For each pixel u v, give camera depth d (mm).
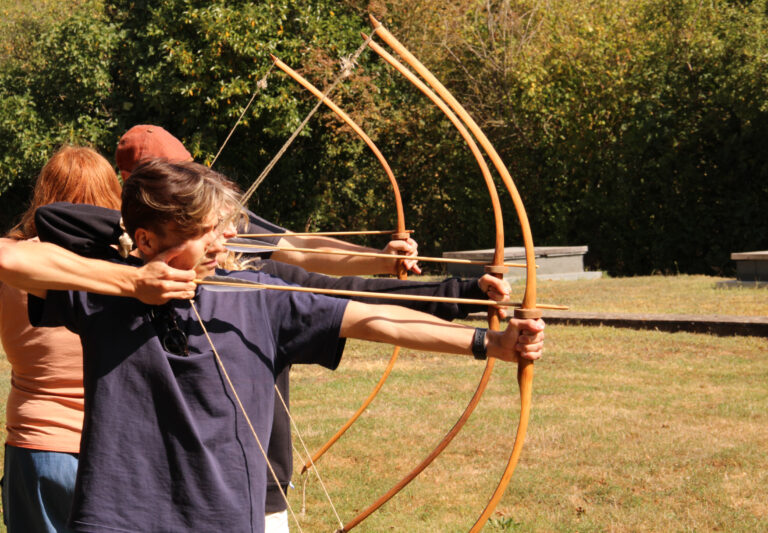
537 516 3910
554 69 16078
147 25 15039
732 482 4258
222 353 1558
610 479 4359
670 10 15312
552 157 16422
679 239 15617
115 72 16281
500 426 5305
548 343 8008
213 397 1527
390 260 2605
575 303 10391
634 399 5895
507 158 16875
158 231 1521
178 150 2377
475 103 16531
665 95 15305
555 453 4785
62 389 2207
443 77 16578
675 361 7117
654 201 15812
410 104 16750
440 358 7582
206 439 1509
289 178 16797
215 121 15430
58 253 1489
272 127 14984
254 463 1545
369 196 18297
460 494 4227
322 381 6754
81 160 2328
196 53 14641
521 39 16109
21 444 2213
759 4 14711
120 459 1489
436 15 16375
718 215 15305
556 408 5707
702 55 14922
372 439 5121
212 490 1487
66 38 15570
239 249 1951
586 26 15828
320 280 2105
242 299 1625
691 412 5535
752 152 14758
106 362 1538
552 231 16938
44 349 2184
